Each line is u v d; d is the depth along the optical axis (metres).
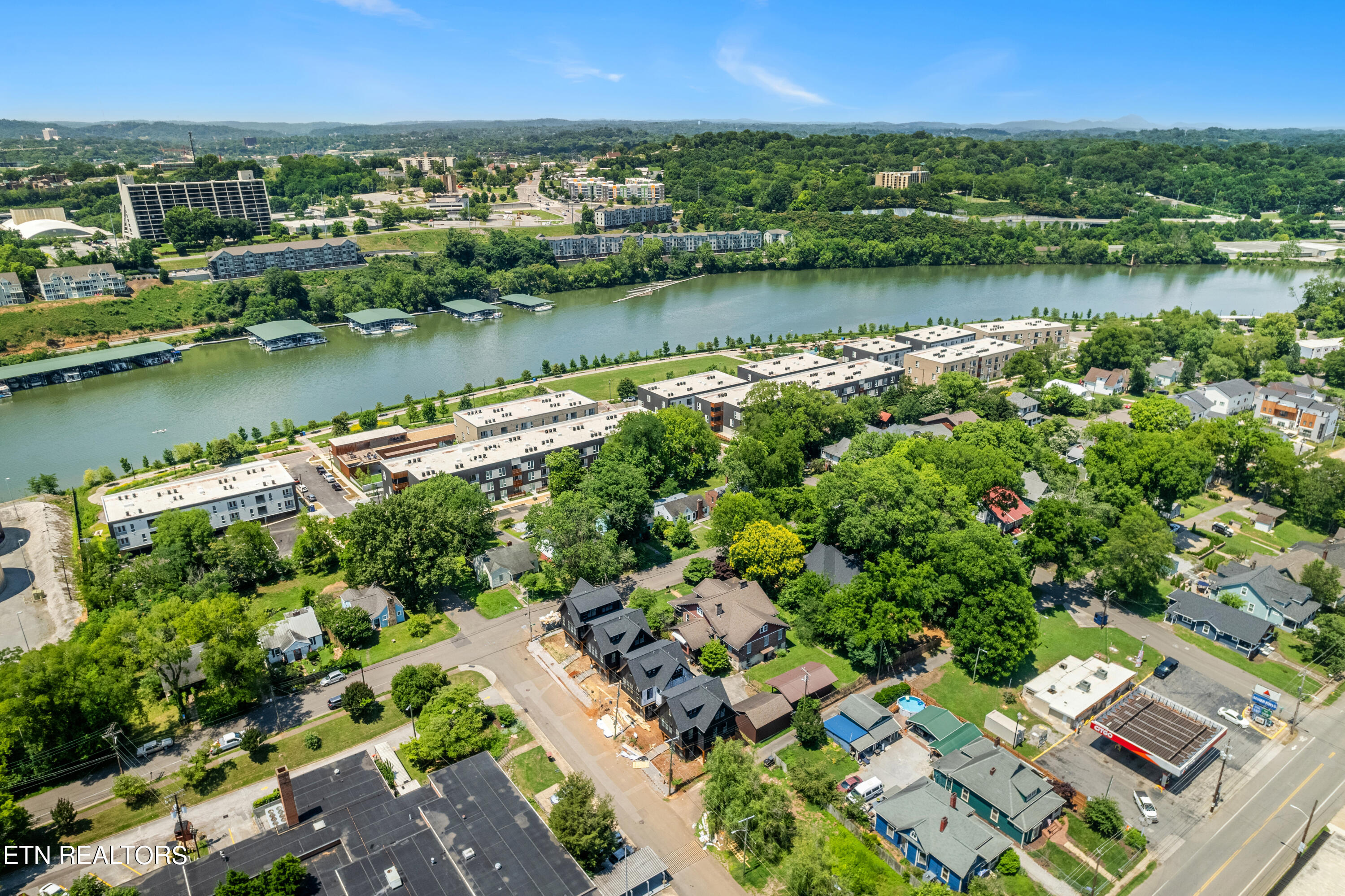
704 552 151.62
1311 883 82.88
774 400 193.38
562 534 133.75
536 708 109.56
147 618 110.12
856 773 97.69
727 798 88.50
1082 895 81.06
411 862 80.69
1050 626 129.12
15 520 166.75
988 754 95.25
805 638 122.00
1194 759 95.44
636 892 81.25
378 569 127.69
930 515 129.50
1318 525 161.25
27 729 93.81
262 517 166.25
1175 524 158.25
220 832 88.94
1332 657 116.50
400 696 107.69
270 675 113.94
